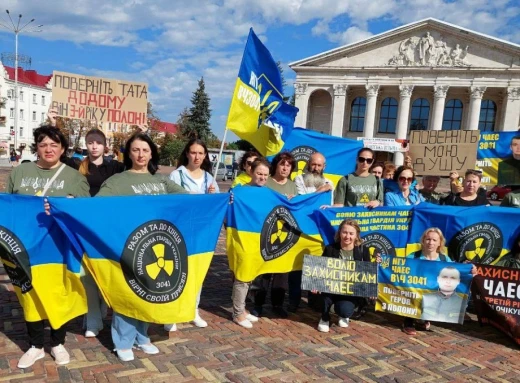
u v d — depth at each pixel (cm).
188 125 6181
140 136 400
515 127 4306
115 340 390
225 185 2691
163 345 429
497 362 431
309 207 547
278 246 507
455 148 695
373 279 481
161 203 384
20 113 7238
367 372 397
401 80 4547
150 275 376
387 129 4950
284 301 594
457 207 548
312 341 459
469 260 543
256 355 419
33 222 357
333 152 723
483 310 496
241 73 539
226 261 790
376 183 589
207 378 370
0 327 446
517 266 504
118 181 396
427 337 486
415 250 557
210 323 493
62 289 372
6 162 4219
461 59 4378
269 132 580
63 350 381
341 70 4694
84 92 604
